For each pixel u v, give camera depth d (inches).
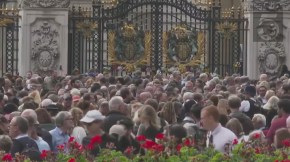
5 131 1882.4
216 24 4074.8
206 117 1720.0
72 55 4010.8
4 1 4264.3
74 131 1941.4
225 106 2210.9
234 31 4079.7
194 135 1847.9
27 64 3944.4
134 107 2219.5
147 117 1904.5
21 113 1971.0
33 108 2201.0
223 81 3223.4
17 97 2726.4
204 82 3422.7
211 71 4065.0
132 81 3334.2
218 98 2399.1
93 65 4013.3
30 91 2933.1
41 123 2037.4
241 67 4116.6
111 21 4047.7
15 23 4005.9
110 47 4015.8
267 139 1839.3
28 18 3939.5
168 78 3725.4
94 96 2576.3
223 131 1718.8
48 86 3380.9
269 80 3767.2
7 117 2047.2
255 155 1509.6
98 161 1482.5
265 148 1573.6
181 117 2247.8
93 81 3270.2
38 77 3356.3
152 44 4047.7
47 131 1935.3
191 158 1485.0
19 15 3973.9
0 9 3924.7
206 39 4234.7
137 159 1485.0
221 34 4074.8
